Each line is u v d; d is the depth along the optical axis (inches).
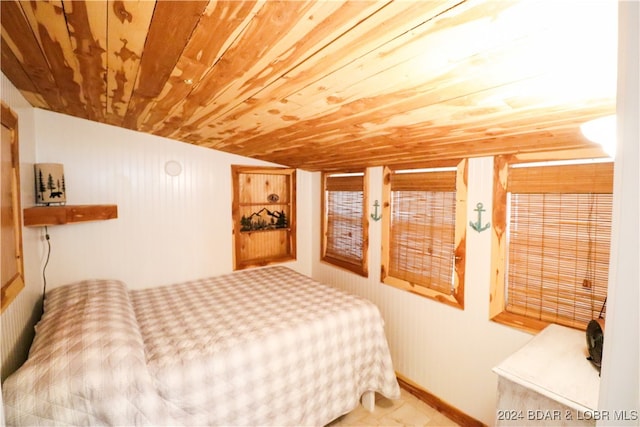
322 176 144.4
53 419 44.8
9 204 54.3
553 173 66.6
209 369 62.2
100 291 82.7
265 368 68.6
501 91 42.0
